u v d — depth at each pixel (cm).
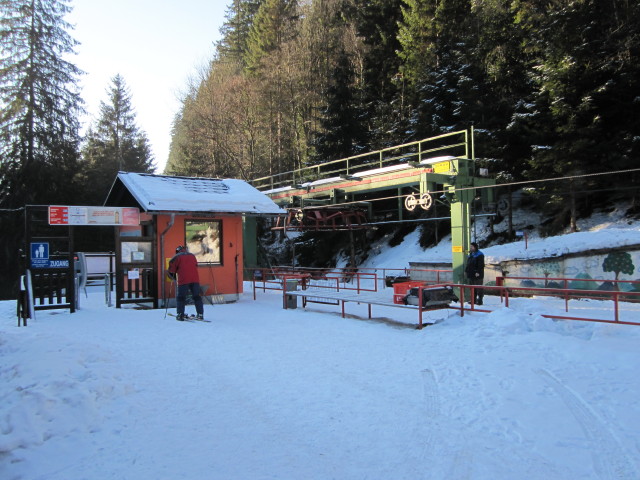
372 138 3081
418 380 572
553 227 1941
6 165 2903
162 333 887
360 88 3381
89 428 435
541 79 1847
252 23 5153
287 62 3678
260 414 470
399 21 3155
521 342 709
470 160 1397
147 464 363
